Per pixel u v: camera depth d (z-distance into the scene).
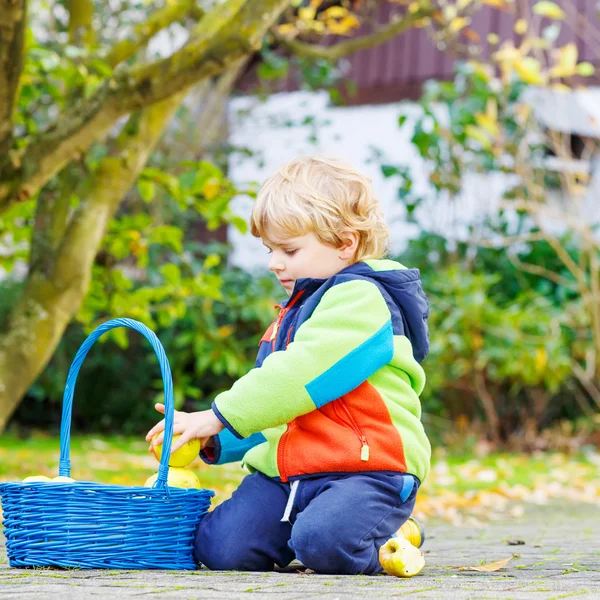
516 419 9.47
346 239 2.62
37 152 4.17
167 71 3.97
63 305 5.04
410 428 2.52
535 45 7.98
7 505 2.39
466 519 4.55
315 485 2.46
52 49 5.55
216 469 6.18
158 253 8.67
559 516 4.72
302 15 7.38
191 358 9.30
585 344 8.97
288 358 2.43
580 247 9.13
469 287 8.66
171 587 2.02
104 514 2.34
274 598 1.86
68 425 2.67
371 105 11.27
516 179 9.84
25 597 1.84
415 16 7.13
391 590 2.01
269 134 10.91
